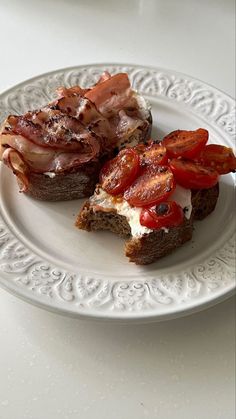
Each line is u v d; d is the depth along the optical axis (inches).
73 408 9.2
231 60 17.3
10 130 12.1
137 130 12.9
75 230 11.9
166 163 11.5
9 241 11.3
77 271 10.8
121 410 9.3
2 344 10.0
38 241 11.5
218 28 18.4
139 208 11.2
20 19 18.0
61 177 12.1
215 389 9.7
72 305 9.9
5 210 12.0
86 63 16.7
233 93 16.1
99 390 9.5
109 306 10.0
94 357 9.9
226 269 10.9
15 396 9.3
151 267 11.1
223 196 12.8
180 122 14.5
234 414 9.4
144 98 14.1
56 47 17.2
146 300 10.2
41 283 10.3
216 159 12.1
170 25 18.3
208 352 10.2
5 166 12.9
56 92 13.7
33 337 10.2
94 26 18.0
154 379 9.7
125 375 9.7
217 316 10.7
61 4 18.7
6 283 10.2
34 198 12.6
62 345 10.1
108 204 11.5
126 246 11.0
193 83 15.1
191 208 11.3
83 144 12.1
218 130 14.1
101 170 12.0
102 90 13.3
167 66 16.8
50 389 9.5
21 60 16.6
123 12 18.7
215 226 12.1
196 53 17.4
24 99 14.3
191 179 11.3
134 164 11.4
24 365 9.7
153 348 10.1
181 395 9.5
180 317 10.6
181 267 11.0
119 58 17.0
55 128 12.1
